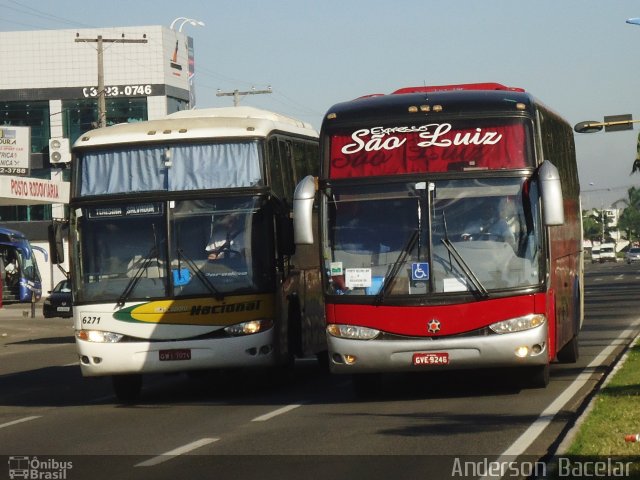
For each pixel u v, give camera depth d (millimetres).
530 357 28125
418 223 28672
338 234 29031
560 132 35594
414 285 28453
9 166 136625
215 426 26188
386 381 35438
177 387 38219
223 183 32531
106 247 32406
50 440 25094
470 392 30766
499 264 28328
